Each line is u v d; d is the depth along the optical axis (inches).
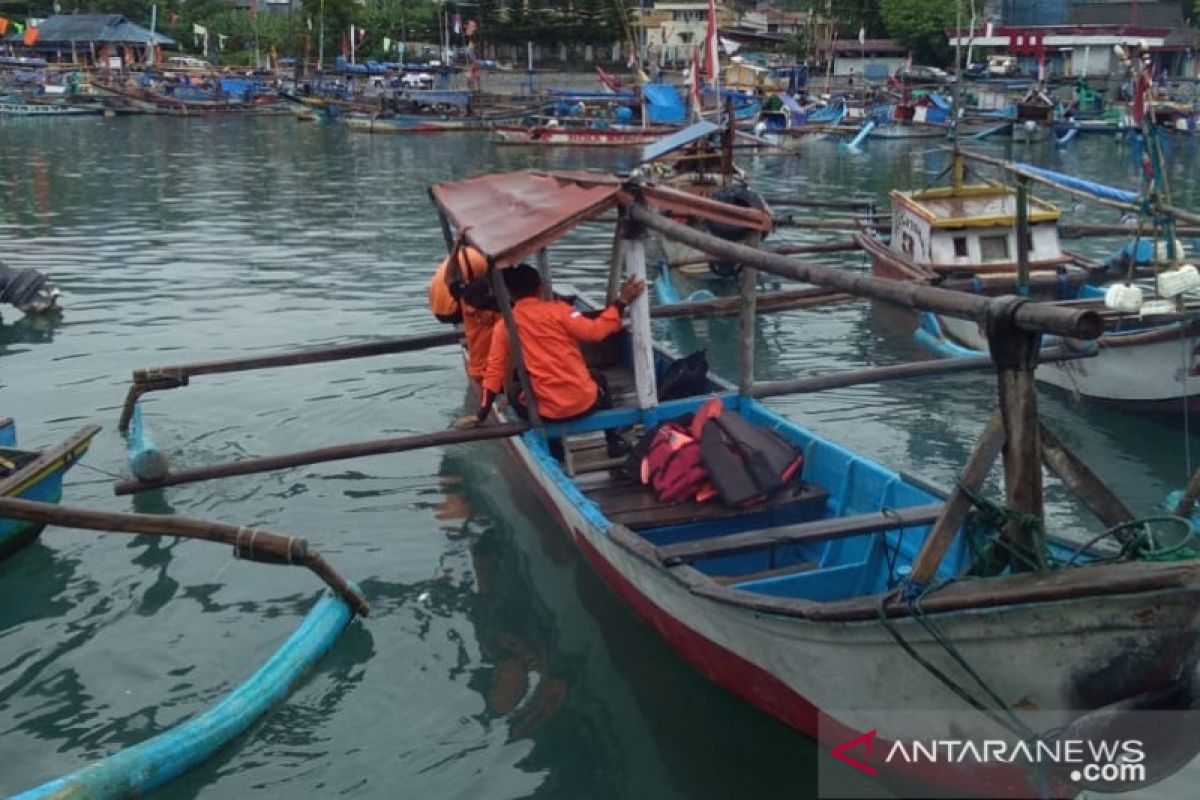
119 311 609.0
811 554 286.4
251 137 1883.6
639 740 239.8
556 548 329.4
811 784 224.5
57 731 240.8
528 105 2228.1
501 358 320.5
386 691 258.4
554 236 306.5
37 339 547.5
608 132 1740.9
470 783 226.2
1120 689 170.9
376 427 425.1
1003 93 2180.1
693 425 298.7
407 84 2610.7
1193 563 159.9
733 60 2341.3
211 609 292.8
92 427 347.3
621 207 315.0
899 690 191.0
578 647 276.4
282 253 795.4
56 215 975.6
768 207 791.7
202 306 623.5
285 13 3841.0
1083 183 414.6
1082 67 2364.7
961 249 543.2
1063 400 461.7
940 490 255.1
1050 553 195.0
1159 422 429.1
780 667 215.9
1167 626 163.9
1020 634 170.7
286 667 258.2
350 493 366.9
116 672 263.4
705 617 231.0
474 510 355.3
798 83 2481.5
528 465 340.8
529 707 252.2
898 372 359.9
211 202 1080.2
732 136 749.9
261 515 349.1
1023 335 176.4
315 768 230.4
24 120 2160.4
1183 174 1387.8
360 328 576.4
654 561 238.5
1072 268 550.6
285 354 407.5
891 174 1374.3
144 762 220.8
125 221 946.1
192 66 3068.4
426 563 319.9
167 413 435.5
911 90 2241.6
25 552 322.0
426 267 745.6
